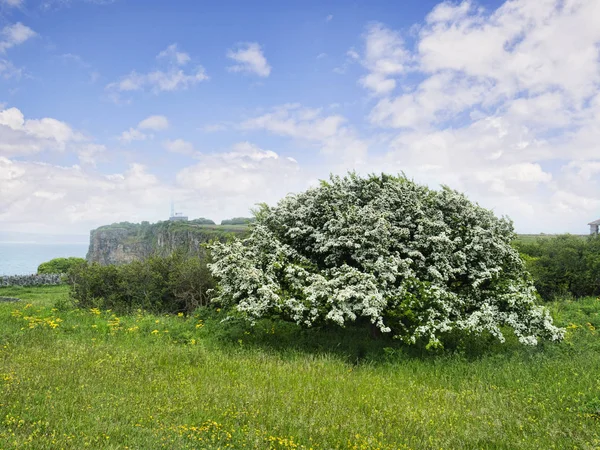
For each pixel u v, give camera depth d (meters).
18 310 15.12
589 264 19.95
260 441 5.35
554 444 5.79
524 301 11.29
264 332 12.97
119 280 17.64
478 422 6.51
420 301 10.99
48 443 4.79
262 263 12.38
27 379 7.00
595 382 8.38
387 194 12.65
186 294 17.16
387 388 8.24
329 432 5.82
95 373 7.86
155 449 4.94
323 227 12.48
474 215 12.54
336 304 10.77
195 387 7.40
